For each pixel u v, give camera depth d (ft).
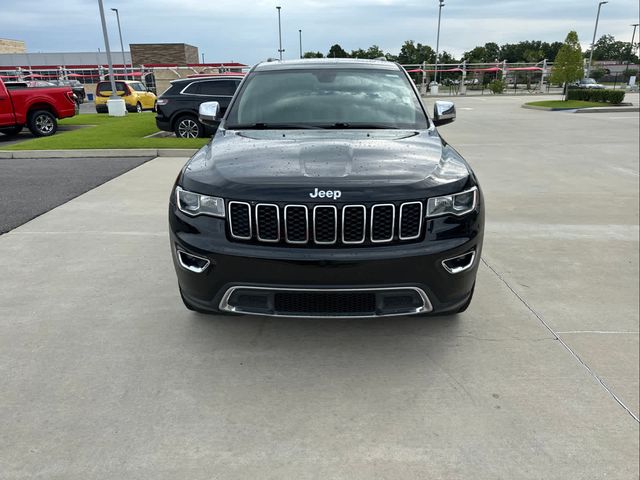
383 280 8.41
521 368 9.24
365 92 12.94
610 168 28.19
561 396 8.45
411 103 12.75
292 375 9.02
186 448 7.25
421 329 10.61
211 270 8.65
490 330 10.59
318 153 9.68
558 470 6.90
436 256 8.50
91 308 11.37
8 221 17.66
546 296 12.21
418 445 7.35
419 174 8.87
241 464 6.97
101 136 39.81
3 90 41.65
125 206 19.72
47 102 44.11
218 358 9.52
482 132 46.03
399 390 8.61
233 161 9.54
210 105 13.37
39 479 6.66
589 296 12.23
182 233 8.98
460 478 6.75
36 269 13.52
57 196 21.29
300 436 7.52
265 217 8.46
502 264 14.23
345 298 8.61
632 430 7.66
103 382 8.73
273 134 11.30
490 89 146.82
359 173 8.79
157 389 8.57
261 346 9.96
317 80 13.33
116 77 136.26
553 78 93.56
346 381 8.86
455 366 9.30
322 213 8.35
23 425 7.66
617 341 10.19
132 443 7.32
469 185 9.14
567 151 34.32
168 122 39.14
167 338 10.19
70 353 9.60
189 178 9.28
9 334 10.24
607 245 15.78
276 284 8.43
